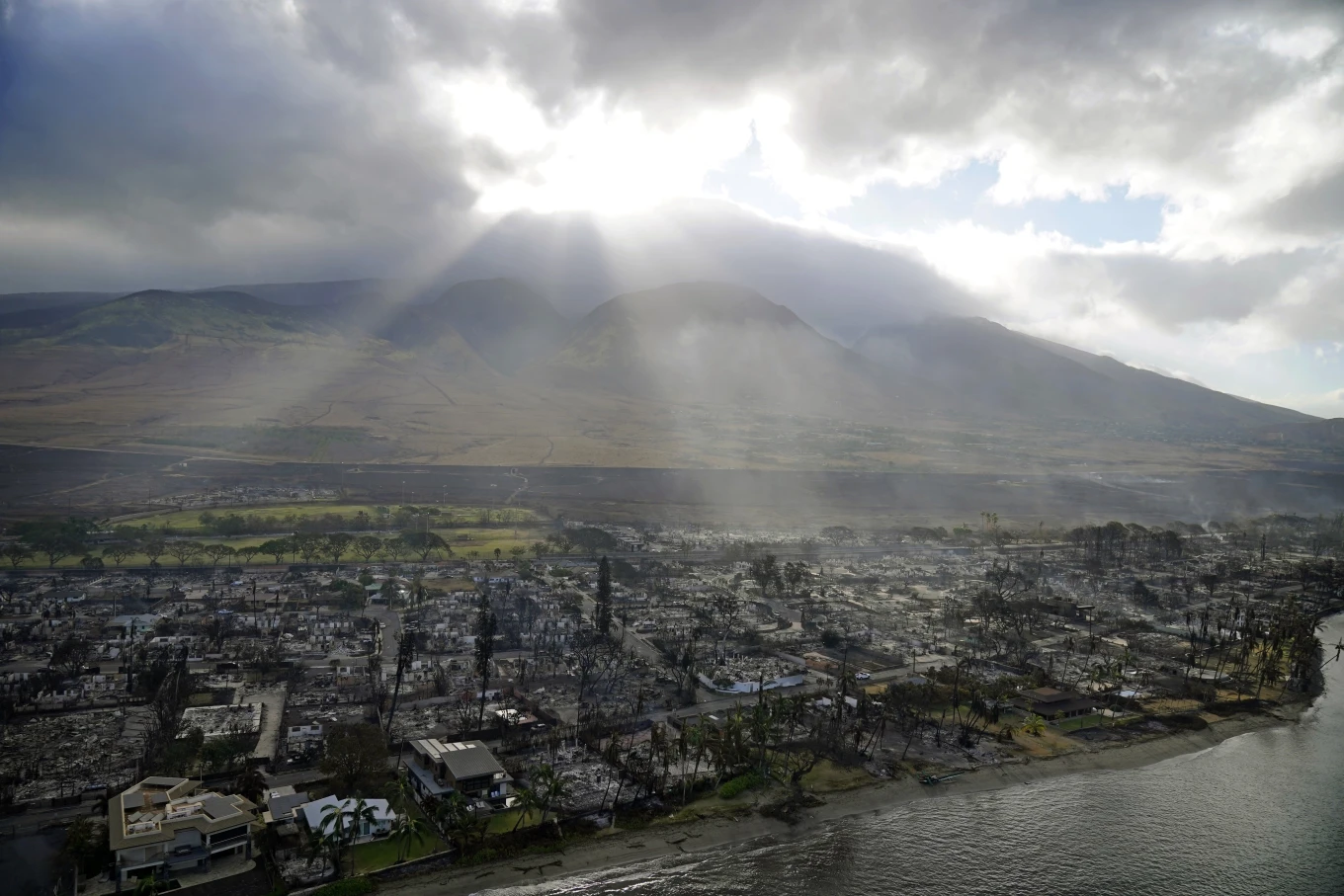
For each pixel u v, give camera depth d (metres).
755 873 169.50
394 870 158.25
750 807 193.38
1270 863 181.88
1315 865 181.38
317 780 185.50
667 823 184.00
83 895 141.38
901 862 176.88
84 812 166.75
